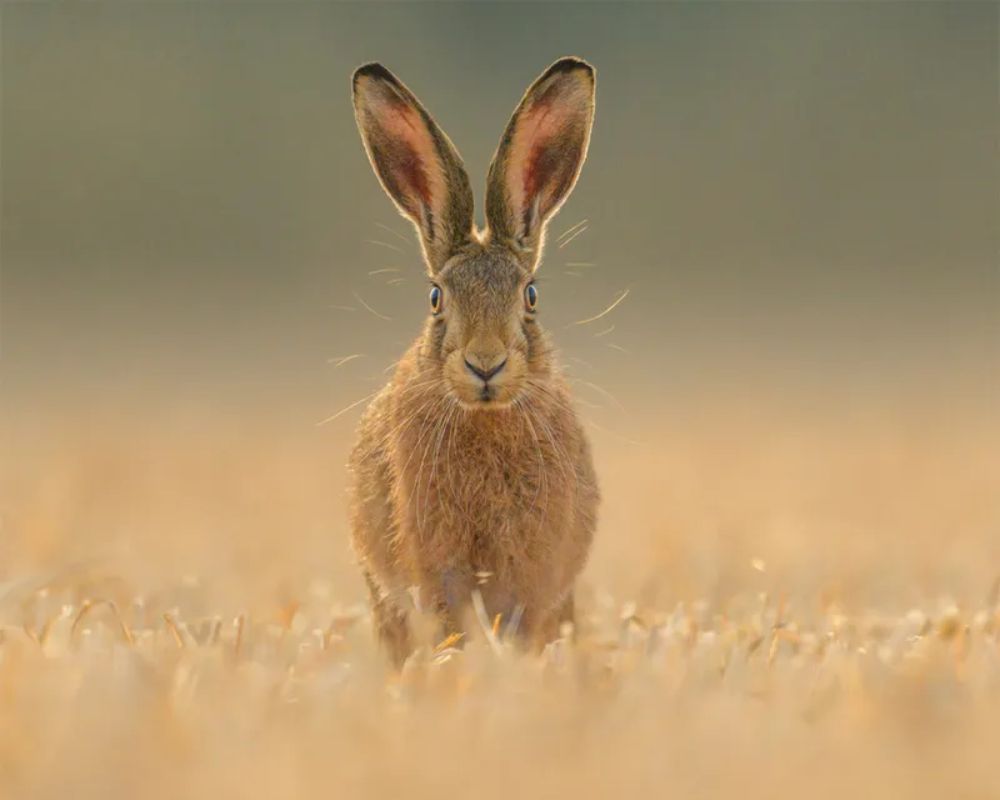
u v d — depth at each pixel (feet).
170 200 341.00
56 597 72.79
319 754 43.11
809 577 84.38
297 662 57.16
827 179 343.05
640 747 43.98
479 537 65.98
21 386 208.74
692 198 334.44
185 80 374.22
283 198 338.95
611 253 313.73
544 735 44.80
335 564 91.56
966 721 47.29
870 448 156.66
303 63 384.27
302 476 137.49
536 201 74.95
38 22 389.19
